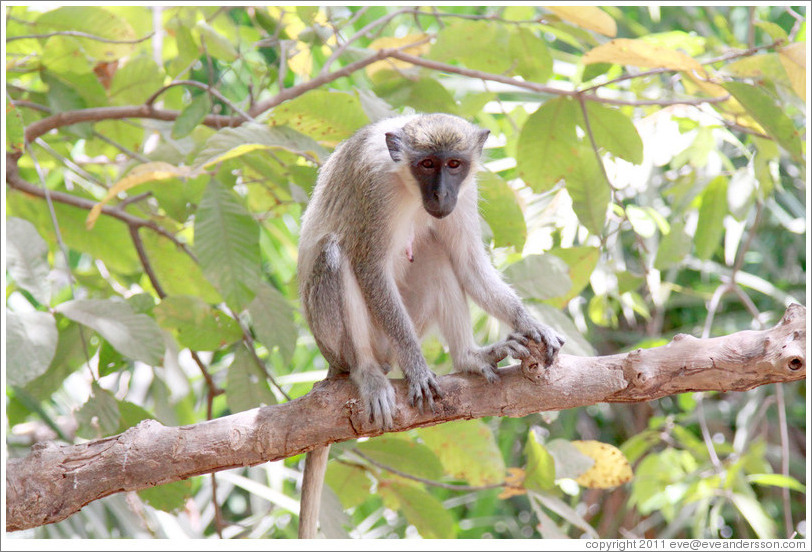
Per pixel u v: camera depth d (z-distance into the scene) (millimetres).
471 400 6102
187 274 9664
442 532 8375
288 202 9500
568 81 12312
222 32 10430
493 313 6902
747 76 7926
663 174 11797
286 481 11516
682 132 9836
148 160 8805
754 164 9219
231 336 7828
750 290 12906
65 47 8945
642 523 12688
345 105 8070
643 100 9031
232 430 5828
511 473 8266
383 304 6758
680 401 10750
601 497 13258
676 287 10898
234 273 7344
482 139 7441
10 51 9258
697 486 10016
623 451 11070
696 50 9836
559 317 7613
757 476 9258
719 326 12562
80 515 8070
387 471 8406
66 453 5688
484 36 8805
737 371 5527
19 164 10359
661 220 9641
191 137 8844
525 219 9109
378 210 6930
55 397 9891
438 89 9039
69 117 8641
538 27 9781
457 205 7121
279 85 8898
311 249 7266
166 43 11242
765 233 12961
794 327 5445
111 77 10250
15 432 9172
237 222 7434
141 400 10617
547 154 8125
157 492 7512
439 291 7094
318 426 6012
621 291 9617
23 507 5520
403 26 12484
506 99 11758
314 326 7031
